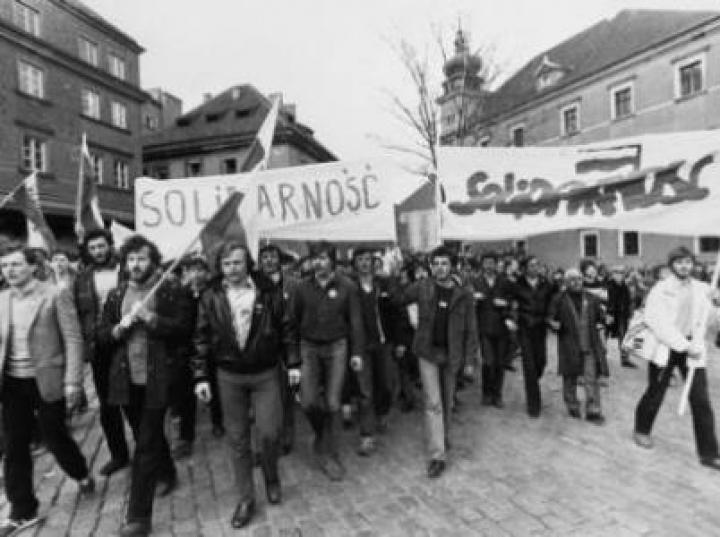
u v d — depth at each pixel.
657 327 4.12
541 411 5.62
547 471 4.01
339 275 4.28
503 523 3.25
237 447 3.36
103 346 3.73
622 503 3.45
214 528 3.27
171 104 45.06
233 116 36.78
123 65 25.81
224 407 3.37
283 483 3.92
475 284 5.92
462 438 4.81
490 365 5.82
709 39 22.11
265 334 3.33
